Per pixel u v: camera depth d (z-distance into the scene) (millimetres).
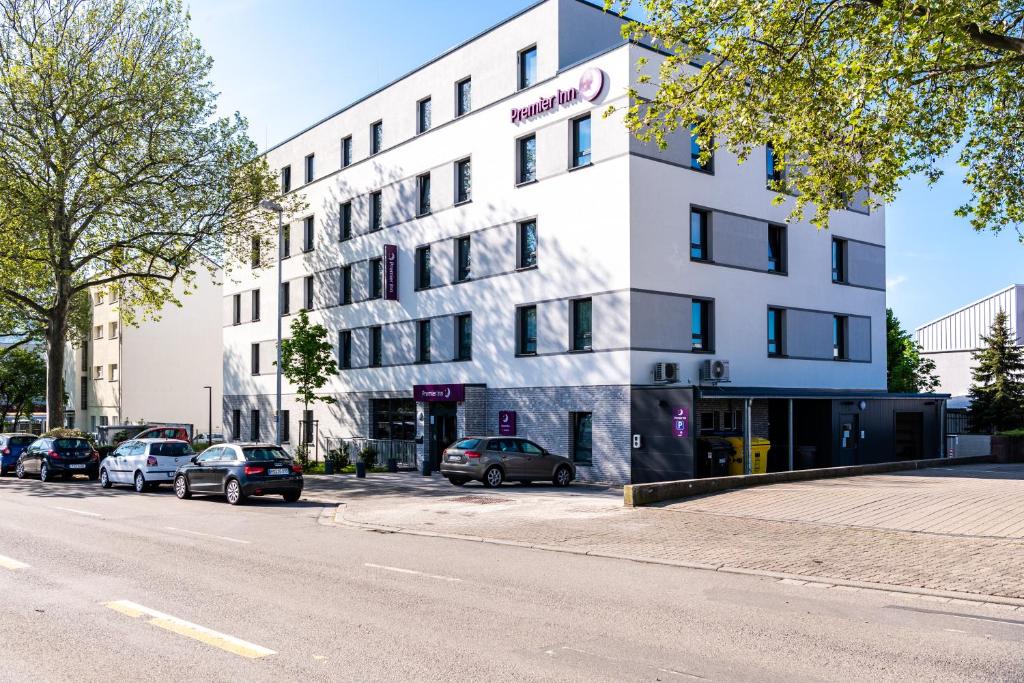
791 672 6129
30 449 30688
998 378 42188
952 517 13531
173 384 57656
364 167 36344
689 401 22547
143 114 32562
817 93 14211
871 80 12758
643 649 6754
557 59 26734
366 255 36062
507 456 23625
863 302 31453
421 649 6738
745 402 23922
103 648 6797
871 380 31500
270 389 42781
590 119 25578
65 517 17172
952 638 7148
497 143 29000
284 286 42094
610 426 24469
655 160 24844
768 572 10305
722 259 26453
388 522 16062
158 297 39406
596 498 19938
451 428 30344
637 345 24031
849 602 8672
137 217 32844
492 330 28953
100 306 60594
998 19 13445
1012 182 15234
